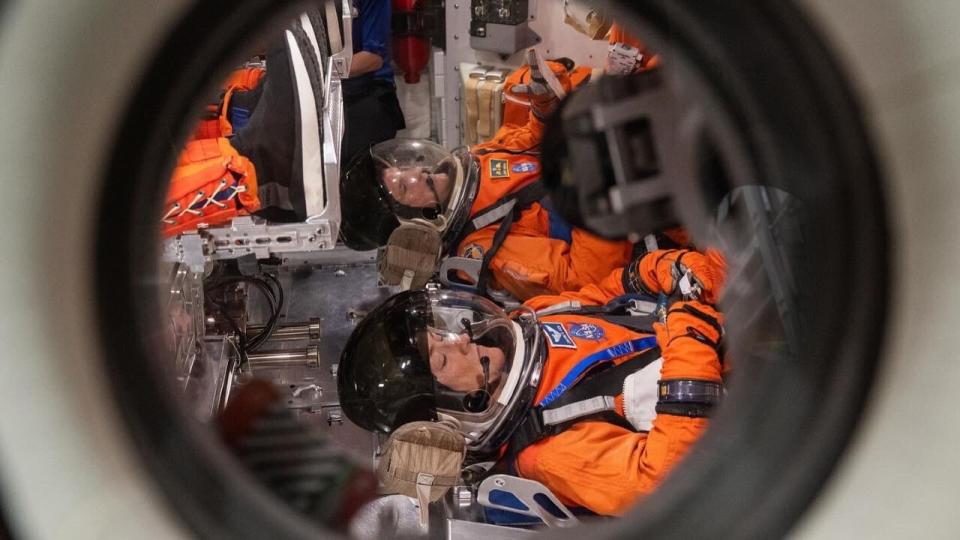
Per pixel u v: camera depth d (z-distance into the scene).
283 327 1.56
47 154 0.43
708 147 1.03
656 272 1.54
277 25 0.55
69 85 0.43
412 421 1.23
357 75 2.18
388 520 1.23
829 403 0.54
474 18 2.02
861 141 0.49
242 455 1.05
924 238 0.48
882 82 0.47
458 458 1.20
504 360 1.30
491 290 1.85
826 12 0.47
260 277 1.63
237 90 1.40
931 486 0.50
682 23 0.58
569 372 1.29
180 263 1.11
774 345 0.64
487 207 1.81
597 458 1.17
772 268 0.65
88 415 0.48
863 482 0.52
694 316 1.27
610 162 1.58
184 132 0.54
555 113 1.69
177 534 0.55
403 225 1.68
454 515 1.28
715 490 0.63
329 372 1.53
